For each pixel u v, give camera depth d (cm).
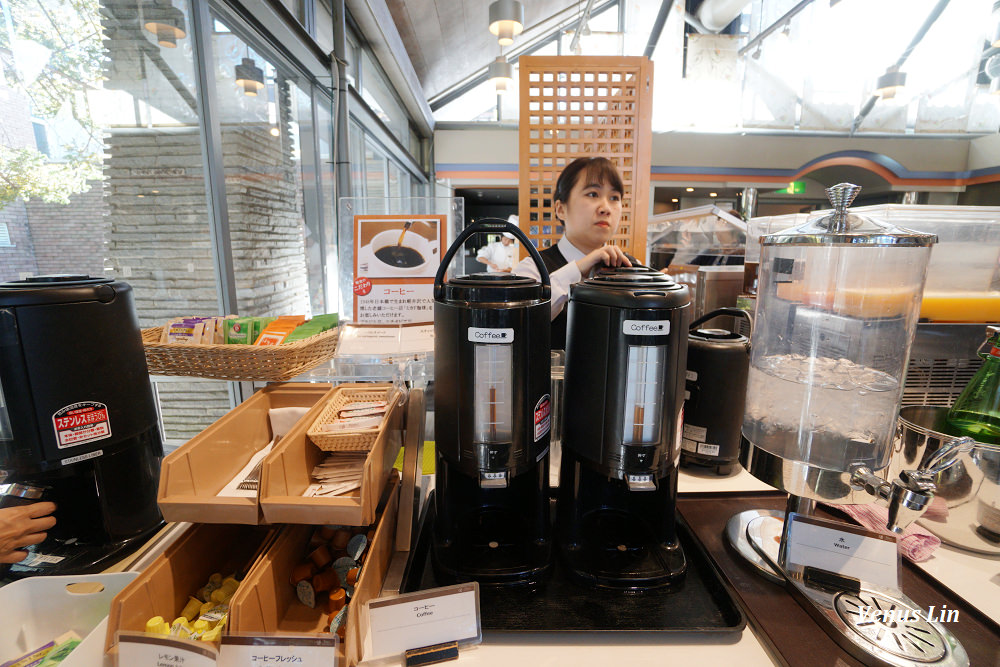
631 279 66
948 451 55
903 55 590
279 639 50
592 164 158
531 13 497
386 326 92
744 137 650
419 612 56
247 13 187
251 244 212
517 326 59
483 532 73
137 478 75
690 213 189
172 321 96
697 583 67
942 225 103
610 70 179
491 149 646
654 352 60
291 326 94
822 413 59
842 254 64
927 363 100
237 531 78
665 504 70
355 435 70
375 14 290
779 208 773
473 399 61
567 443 71
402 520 77
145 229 159
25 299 61
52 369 64
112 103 142
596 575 65
